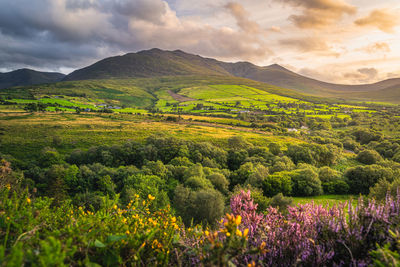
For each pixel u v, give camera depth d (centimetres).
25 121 11006
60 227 207
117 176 4344
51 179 4169
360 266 164
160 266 181
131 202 266
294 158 6788
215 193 2506
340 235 191
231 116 17838
